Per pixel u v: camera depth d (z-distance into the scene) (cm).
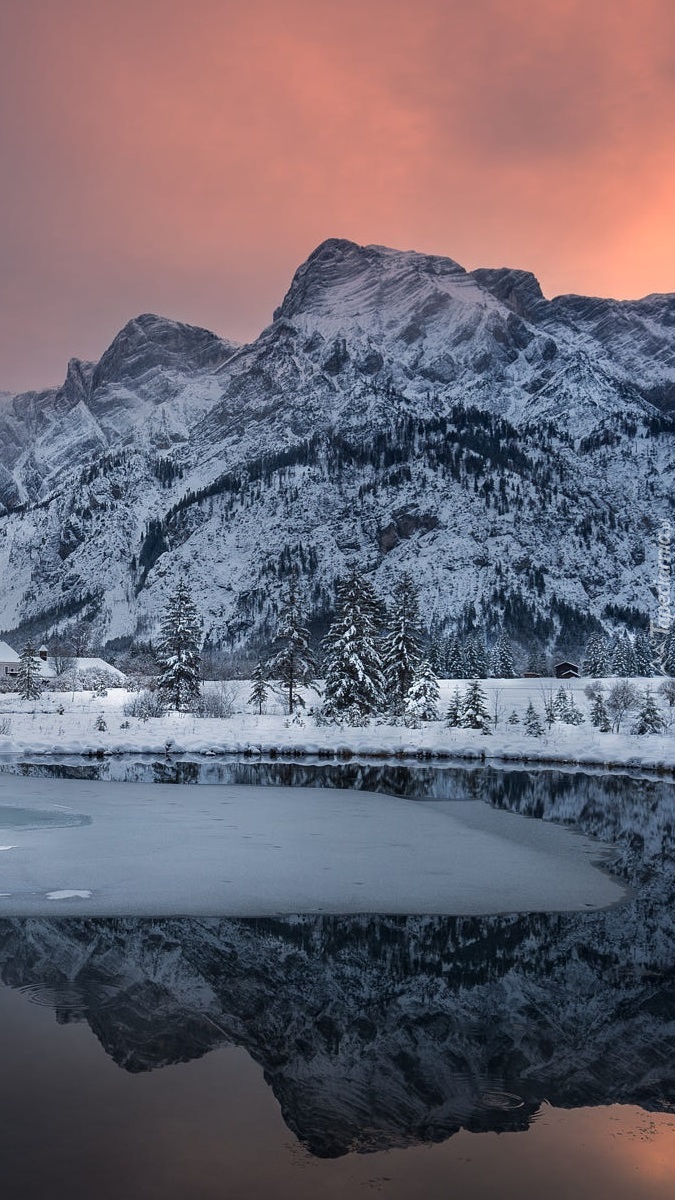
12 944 1249
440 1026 981
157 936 1304
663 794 3247
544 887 1692
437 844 2122
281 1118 755
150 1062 864
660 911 1519
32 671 10006
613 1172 675
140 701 7769
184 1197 625
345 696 6656
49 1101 778
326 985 1110
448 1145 715
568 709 6794
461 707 6266
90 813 2512
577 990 1105
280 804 2755
